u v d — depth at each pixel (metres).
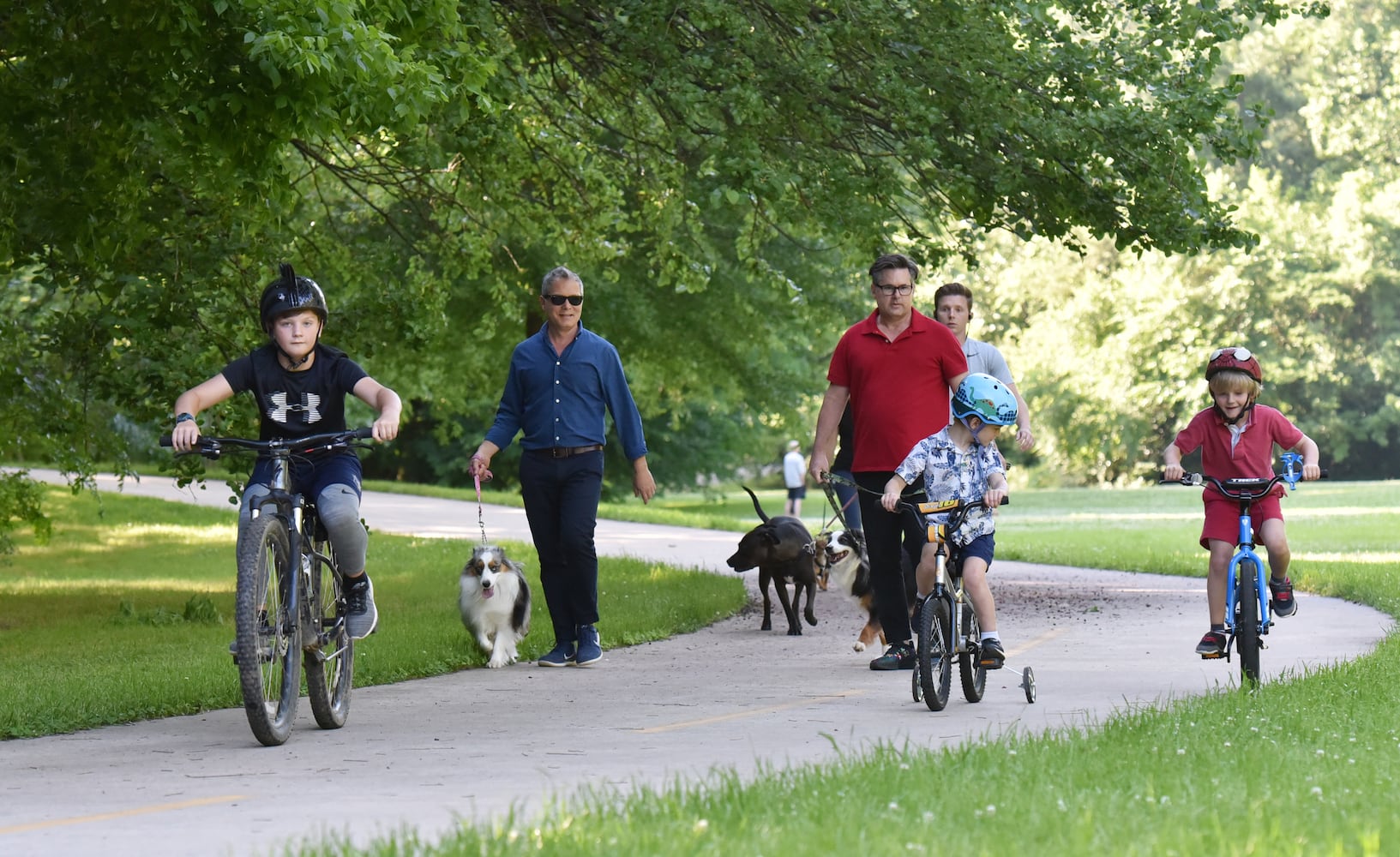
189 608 19.86
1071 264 78.31
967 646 10.84
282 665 9.44
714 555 30.16
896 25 17.94
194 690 11.59
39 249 16.61
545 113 21.64
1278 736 8.17
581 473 14.22
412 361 38.12
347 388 9.87
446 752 8.81
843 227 18.36
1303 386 77.88
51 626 19.14
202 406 9.55
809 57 17.38
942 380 12.45
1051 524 48.03
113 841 6.29
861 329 12.52
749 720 10.13
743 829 5.71
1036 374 78.31
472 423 69.25
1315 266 76.69
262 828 6.53
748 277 21.77
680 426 54.31
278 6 11.58
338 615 10.16
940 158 18.22
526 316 38.19
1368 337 78.75
